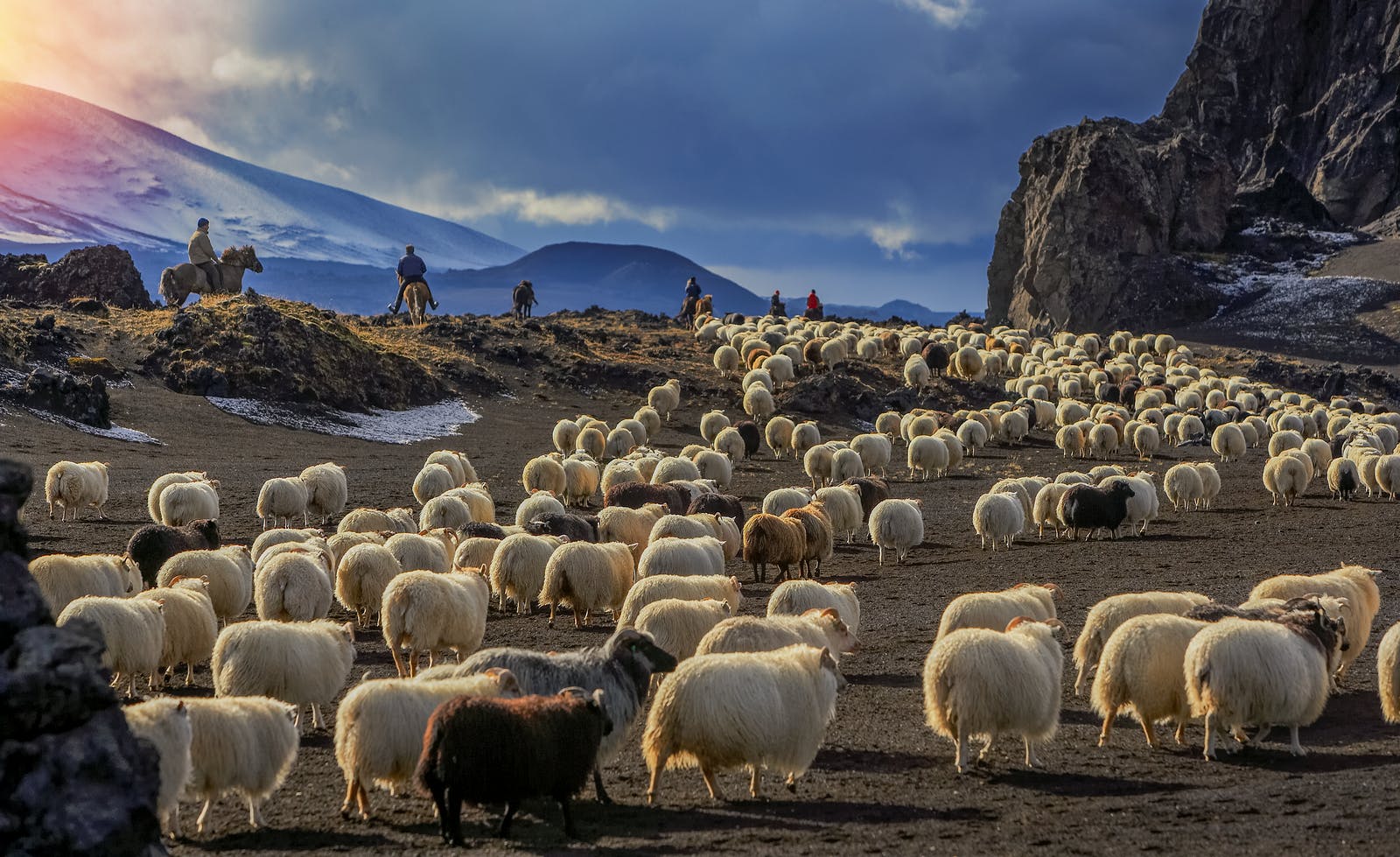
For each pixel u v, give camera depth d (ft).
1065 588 81.97
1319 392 311.27
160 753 32.73
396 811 39.14
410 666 55.67
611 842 34.60
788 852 33.01
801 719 39.88
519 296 298.35
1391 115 549.13
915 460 155.02
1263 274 453.99
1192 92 633.20
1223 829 34.30
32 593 24.38
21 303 215.92
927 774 43.21
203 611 56.13
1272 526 111.34
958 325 426.10
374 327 261.44
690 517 86.94
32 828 22.50
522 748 34.24
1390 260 446.60
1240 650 43.21
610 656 43.45
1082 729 49.98
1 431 144.25
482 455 173.58
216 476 136.77
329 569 71.15
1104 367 286.66
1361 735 47.65
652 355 273.33
